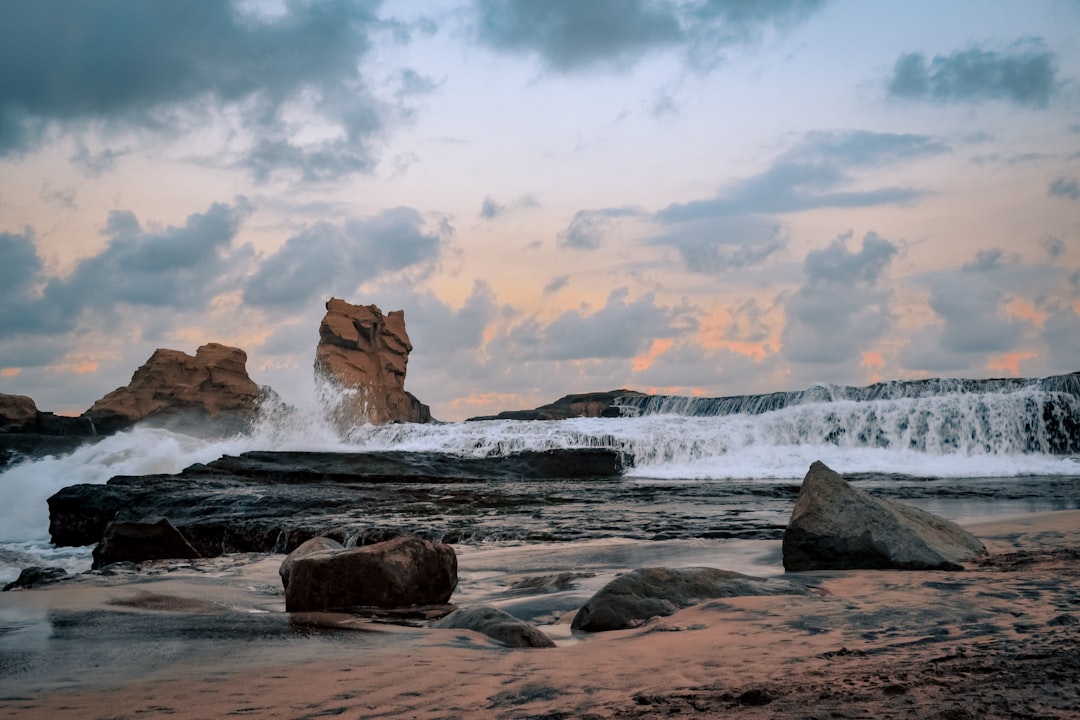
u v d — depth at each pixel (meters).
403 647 4.53
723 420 29.36
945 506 14.13
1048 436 23.25
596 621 5.36
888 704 2.96
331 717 3.14
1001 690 3.04
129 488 19.11
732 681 3.50
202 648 4.58
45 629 5.29
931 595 5.56
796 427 26.73
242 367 44.56
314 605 6.49
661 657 4.09
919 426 24.89
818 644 4.22
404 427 31.20
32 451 30.45
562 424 30.22
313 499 17.42
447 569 6.91
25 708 3.29
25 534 21.50
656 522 13.40
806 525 7.68
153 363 43.22
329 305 43.91
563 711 3.16
